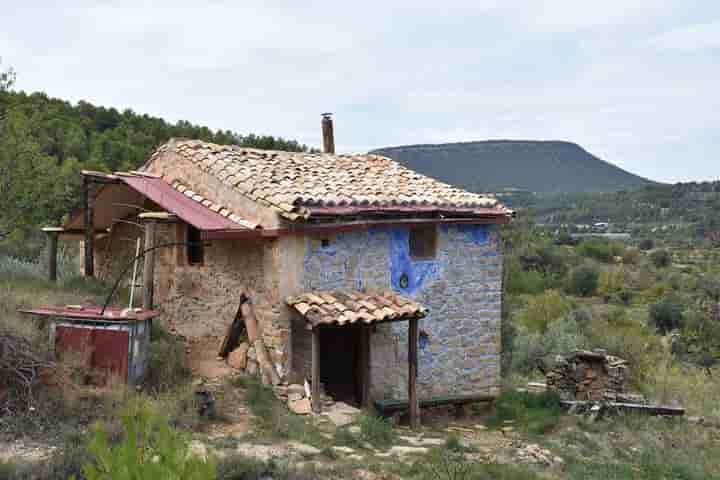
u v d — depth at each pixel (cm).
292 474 752
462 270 1340
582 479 935
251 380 1062
